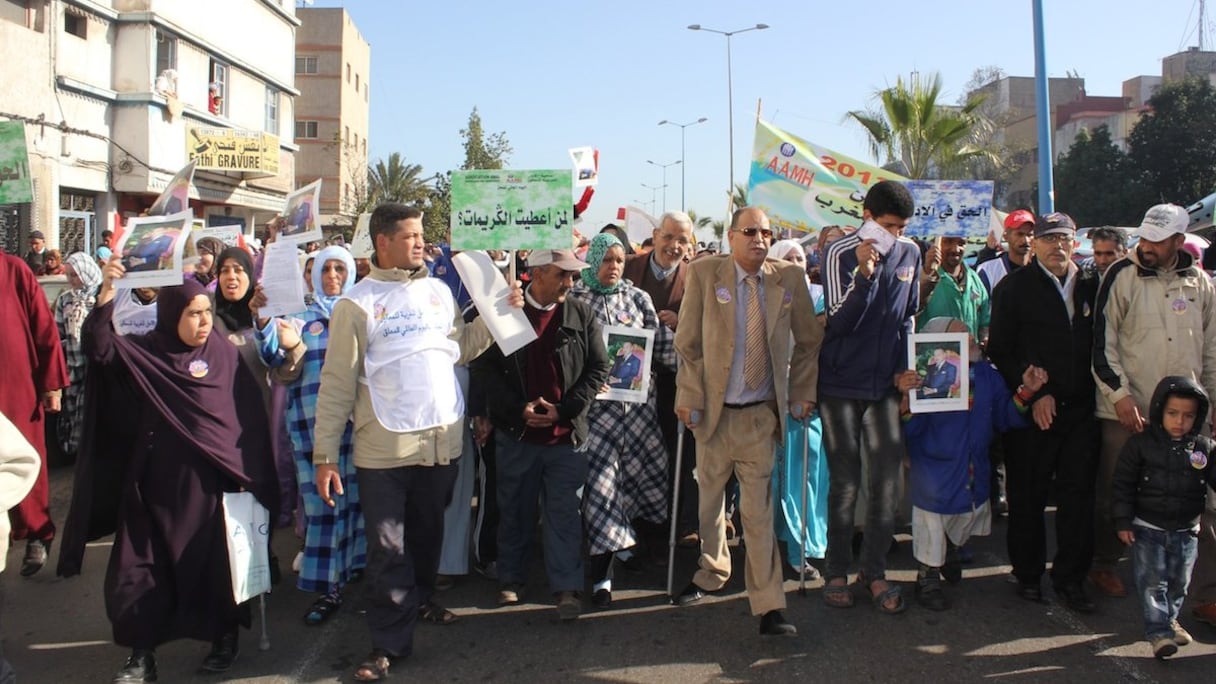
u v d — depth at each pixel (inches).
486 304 180.1
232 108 990.4
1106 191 1391.5
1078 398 192.5
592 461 201.5
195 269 289.1
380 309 168.7
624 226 407.2
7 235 668.1
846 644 178.5
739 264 190.1
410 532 180.1
